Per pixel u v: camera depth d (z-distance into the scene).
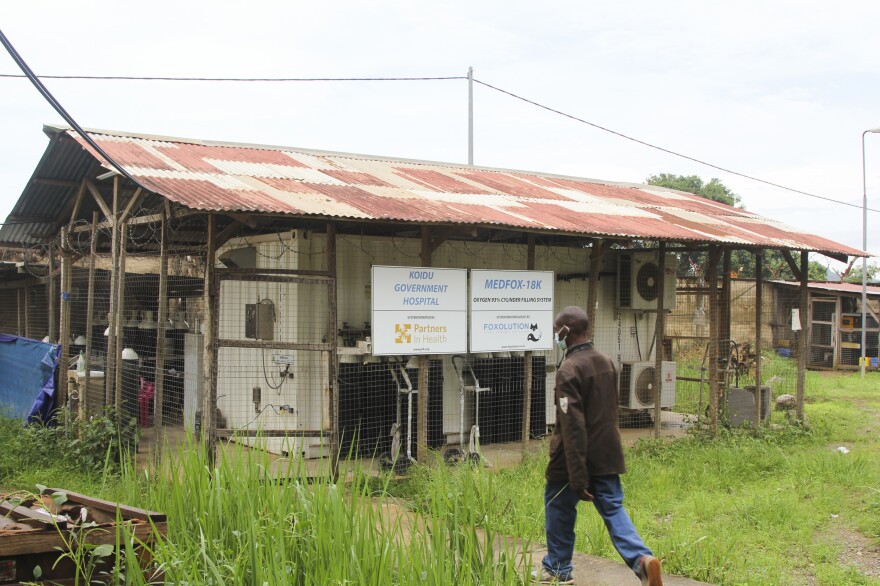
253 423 11.02
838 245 14.99
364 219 8.91
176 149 11.41
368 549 4.55
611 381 5.48
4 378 14.08
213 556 4.62
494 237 13.03
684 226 12.95
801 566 6.98
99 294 14.09
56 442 10.41
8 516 4.58
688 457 11.02
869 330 25.50
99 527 4.54
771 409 15.23
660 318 12.34
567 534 5.52
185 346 12.38
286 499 4.96
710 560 6.39
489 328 10.52
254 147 12.83
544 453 10.43
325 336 10.88
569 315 5.57
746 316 26.83
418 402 10.14
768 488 9.58
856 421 15.56
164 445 6.64
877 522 8.00
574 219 11.46
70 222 11.91
